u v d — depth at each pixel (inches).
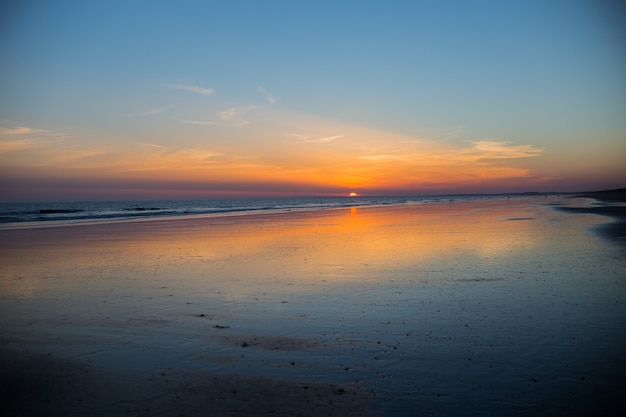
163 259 633.6
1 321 336.8
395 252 671.1
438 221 1349.7
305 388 217.3
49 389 220.4
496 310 346.6
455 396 205.8
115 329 315.6
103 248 764.6
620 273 469.1
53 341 291.6
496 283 441.1
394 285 443.5
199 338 294.4
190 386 221.8
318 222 1441.9
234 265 577.3
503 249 670.5
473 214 1716.3
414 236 901.2
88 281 482.6
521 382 218.5
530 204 2847.0
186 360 256.4
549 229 959.0
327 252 687.1
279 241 855.1
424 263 566.9
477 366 239.5
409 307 361.1
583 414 187.6
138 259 635.5
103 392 216.5
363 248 726.5
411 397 205.8
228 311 358.3
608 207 1931.6
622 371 228.7
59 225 1364.4
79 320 338.0
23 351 273.7
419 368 238.8
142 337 297.7
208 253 692.1
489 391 209.9
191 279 488.4
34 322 334.0
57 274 523.8
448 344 274.5
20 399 210.2
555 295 386.9
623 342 270.4
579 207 2052.2
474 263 557.0
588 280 441.4
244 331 307.9
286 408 197.6
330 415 190.9
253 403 202.8
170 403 204.4
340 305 371.2
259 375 233.8
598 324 305.6
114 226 1311.5
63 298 407.5
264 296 406.9
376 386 217.9
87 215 2060.8
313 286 445.7
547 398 201.9
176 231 1116.5
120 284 466.0
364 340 285.3
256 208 3181.6
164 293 423.5
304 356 259.6
